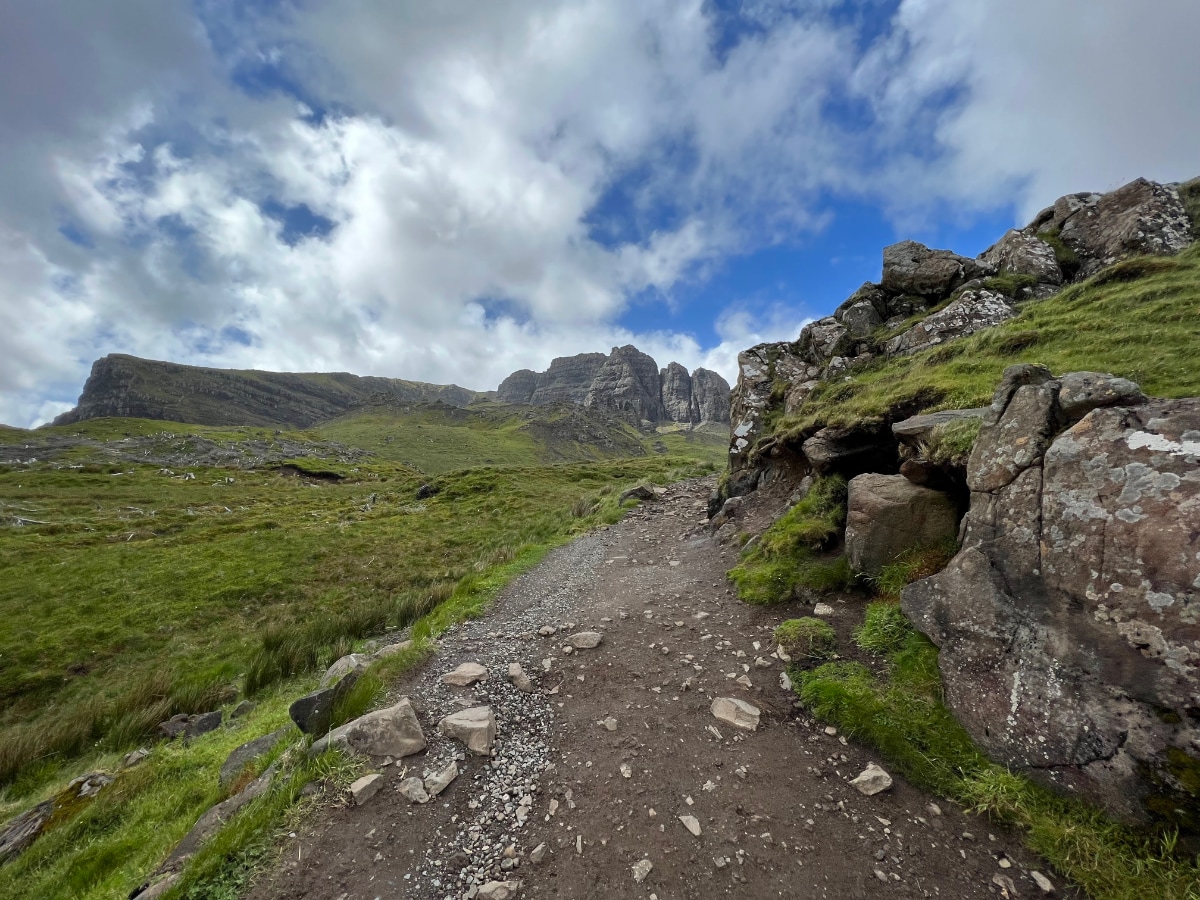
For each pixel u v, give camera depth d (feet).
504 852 15.74
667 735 20.72
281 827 17.16
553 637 32.40
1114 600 15.62
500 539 102.17
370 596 79.36
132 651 63.26
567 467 225.76
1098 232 63.57
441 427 634.43
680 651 27.84
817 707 20.84
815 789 17.06
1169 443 15.76
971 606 19.80
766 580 32.78
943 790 16.34
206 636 66.80
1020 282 61.77
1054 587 17.44
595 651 29.53
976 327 55.77
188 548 107.34
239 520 150.82
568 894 14.14
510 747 21.02
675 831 15.84
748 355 79.66
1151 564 14.96
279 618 71.97
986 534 20.42
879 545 27.32
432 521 131.23
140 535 131.95
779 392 68.85
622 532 66.64
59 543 119.55
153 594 80.74
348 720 23.85
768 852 14.82
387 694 25.93
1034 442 19.51
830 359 66.90
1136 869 12.86
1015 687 17.26
